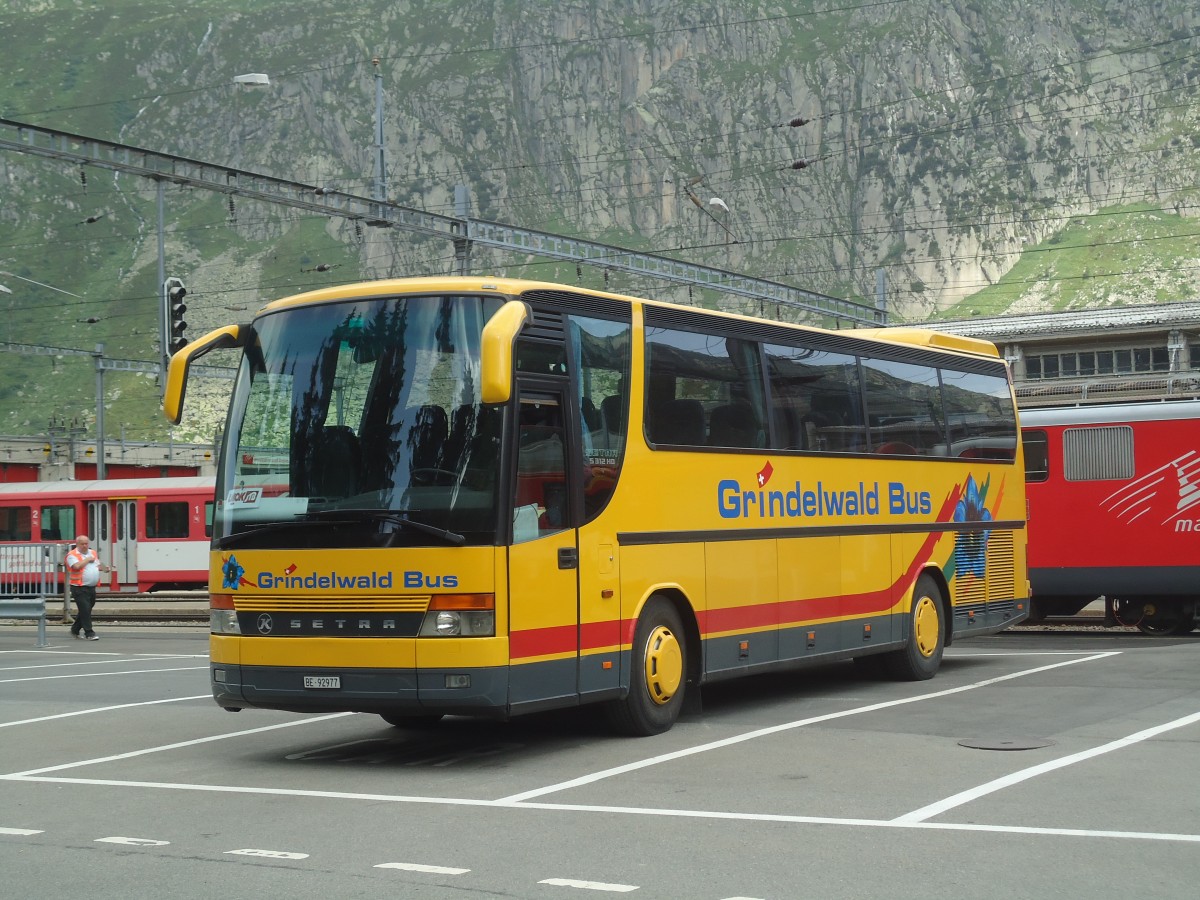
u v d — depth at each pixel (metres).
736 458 13.52
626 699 12.07
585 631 11.45
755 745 11.59
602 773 10.43
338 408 11.10
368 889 7.01
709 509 13.09
